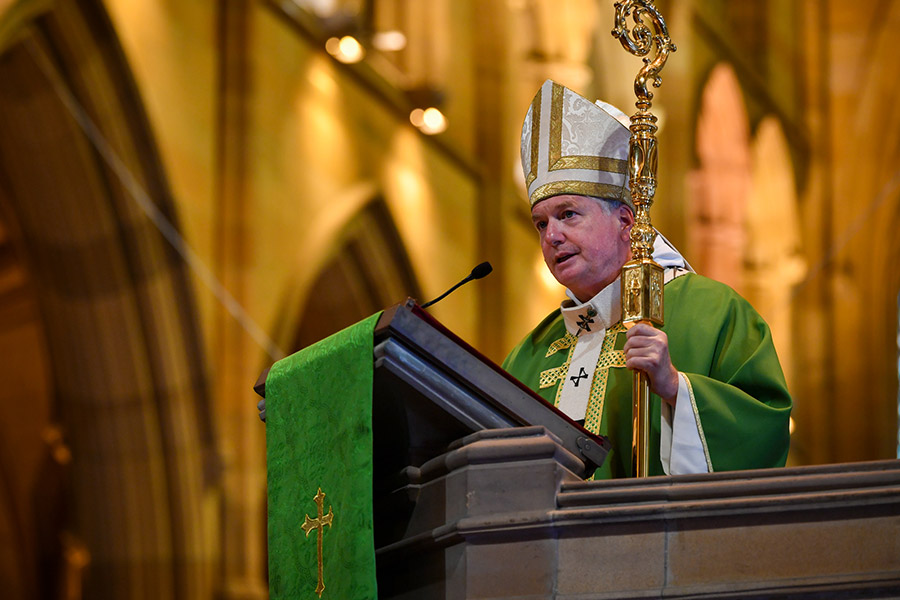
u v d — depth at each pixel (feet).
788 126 94.68
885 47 94.53
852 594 12.14
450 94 77.51
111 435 59.31
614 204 19.53
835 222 94.43
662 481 13.03
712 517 12.68
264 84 63.21
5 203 58.39
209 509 59.36
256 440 61.11
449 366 13.94
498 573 13.07
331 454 14.46
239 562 59.77
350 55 69.00
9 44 52.29
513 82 81.51
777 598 12.26
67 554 75.77
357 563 13.66
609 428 18.65
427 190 74.84
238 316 60.90
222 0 61.98
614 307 19.60
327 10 69.72
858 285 93.76
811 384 92.22
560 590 12.84
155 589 58.65
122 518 59.11
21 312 75.92
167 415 58.80
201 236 59.82
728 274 91.61
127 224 57.47
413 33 76.18
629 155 17.57
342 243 67.97
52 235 57.88
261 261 62.03
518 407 14.11
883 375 92.27
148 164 57.26
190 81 59.67
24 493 76.28
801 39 95.40
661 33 18.13
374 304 71.51
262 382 16.22
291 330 64.34
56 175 56.39
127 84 56.03
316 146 66.54
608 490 13.05
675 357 18.45
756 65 94.02
